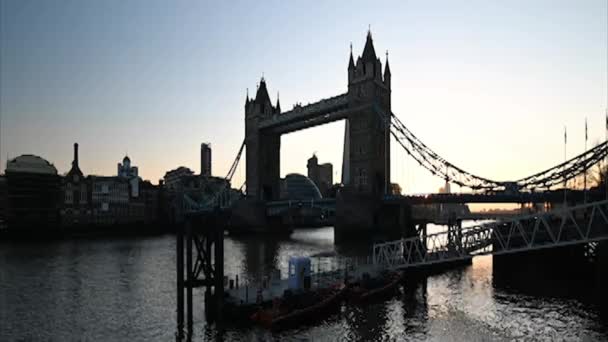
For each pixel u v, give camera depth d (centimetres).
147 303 5028
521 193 9912
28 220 16425
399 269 5622
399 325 3853
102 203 19400
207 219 4097
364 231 11912
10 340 3781
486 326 3834
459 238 5162
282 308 3797
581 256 6525
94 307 4884
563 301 4678
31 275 7125
